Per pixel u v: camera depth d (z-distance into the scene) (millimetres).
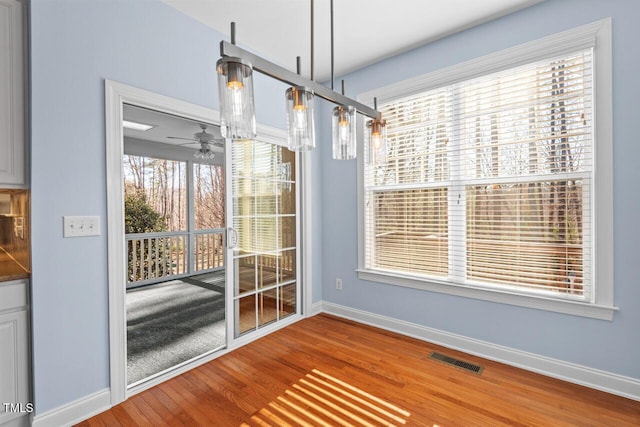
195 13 2176
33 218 1556
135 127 4320
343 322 3129
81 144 1710
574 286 2031
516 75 2215
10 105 1528
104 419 1714
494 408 1774
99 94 1771
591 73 1939
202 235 5941
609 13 1855
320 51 2713
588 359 1974
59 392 1644
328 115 3344
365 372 2178
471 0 2061
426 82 2600
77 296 1709
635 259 1814
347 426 1641
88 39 1729
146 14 1974
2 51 1507
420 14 2209
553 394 1899
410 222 2770
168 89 2082
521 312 2219
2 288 1494
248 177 2699
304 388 1991
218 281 5301
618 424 1631
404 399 1867
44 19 1581
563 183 2057
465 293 2455
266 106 2822
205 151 4766
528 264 2189
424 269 2691
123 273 1898
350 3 2074
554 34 2031
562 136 2029
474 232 2414
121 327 1879
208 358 2359
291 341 2691
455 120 2490
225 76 966
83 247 1729
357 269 3125
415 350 2506
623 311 1854
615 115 1853
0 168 1493
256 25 2330
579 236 2006
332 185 3334
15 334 1541
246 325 2697
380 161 1574
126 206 5043
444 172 2557
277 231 3008
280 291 3047
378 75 2916
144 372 2232
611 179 1869
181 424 1670
